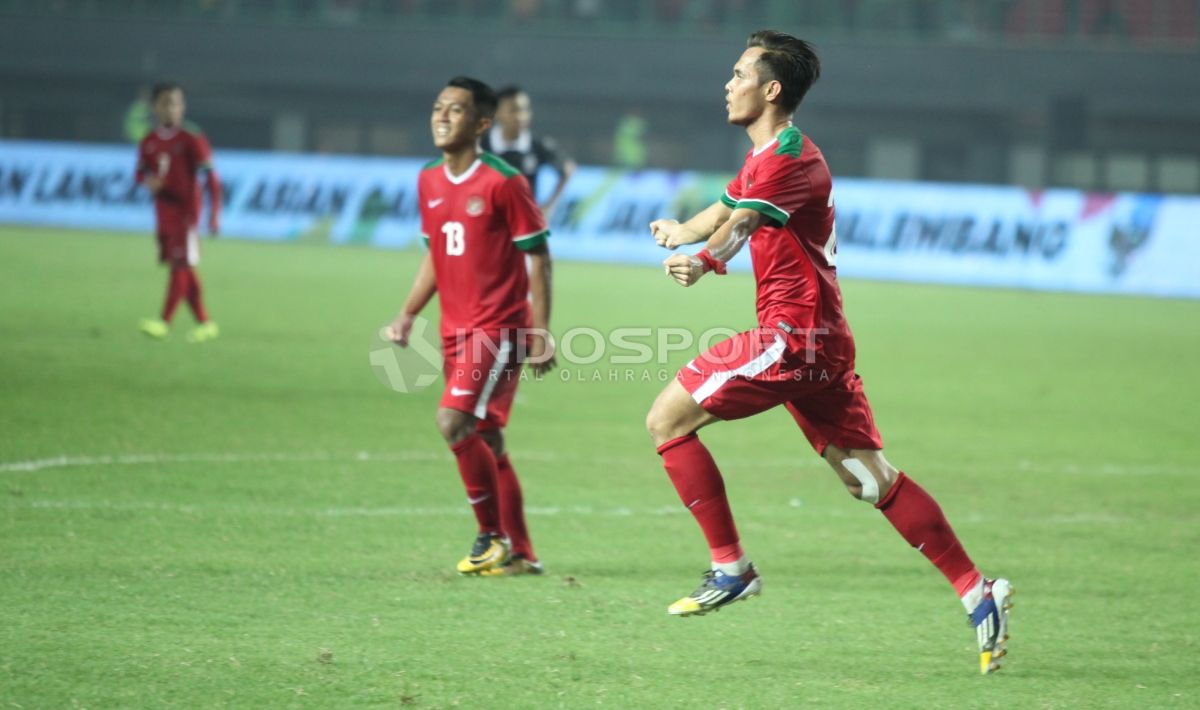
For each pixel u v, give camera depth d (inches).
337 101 4638.3
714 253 586.2
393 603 712.4
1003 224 3026.6
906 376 1736.0
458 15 4525.1
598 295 2501.2
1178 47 4237.2
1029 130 4370.1
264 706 548.1
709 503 618.2
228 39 4490.7
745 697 582.9
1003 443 1314.0
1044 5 4409.5
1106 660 656.4
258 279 2508.6
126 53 4510.3
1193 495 1093.8
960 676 624.1
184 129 1670.8
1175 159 4343.0
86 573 740.0
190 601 697.6
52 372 1422.2
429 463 1093.8
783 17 4436.5
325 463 1074.7
